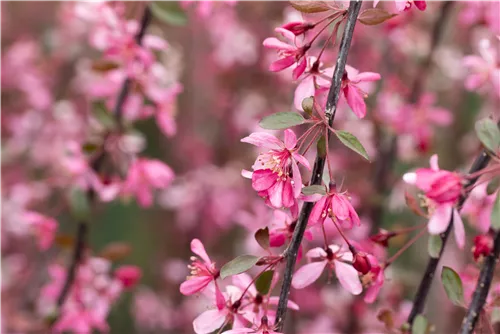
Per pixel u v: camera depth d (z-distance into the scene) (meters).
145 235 2.21
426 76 1.55
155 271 2.15
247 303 1.08
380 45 1.66
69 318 1.32
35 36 2.32
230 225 2.05
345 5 1.07
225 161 2.18
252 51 2.00
